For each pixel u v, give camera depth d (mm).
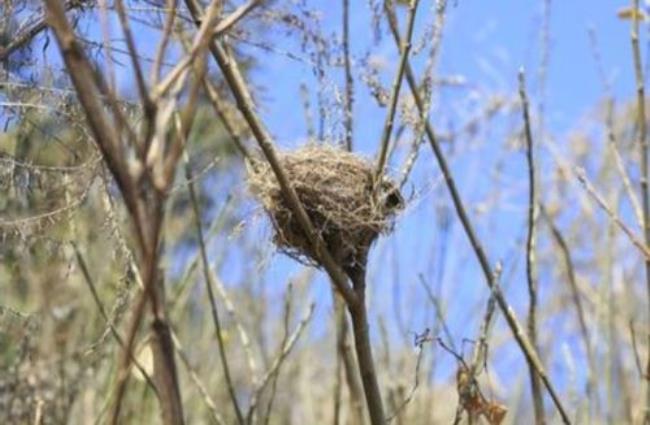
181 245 9133
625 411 8297
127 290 5758
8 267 6484
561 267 9289
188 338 9609
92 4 5273
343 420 9742
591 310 9203
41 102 5559
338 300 6984
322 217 5438
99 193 6250
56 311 8375
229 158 9016
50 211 5730
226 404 9516
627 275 9469
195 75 3674
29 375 7672
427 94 6098
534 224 6707
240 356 9750
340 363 6973
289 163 5543
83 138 5586
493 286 6230
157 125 3572
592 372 7723
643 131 6988
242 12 4043
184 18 5547
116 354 8328
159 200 3494
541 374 6066
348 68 6312
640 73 7008
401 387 7707
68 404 8039
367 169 5625
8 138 5859
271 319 9812
